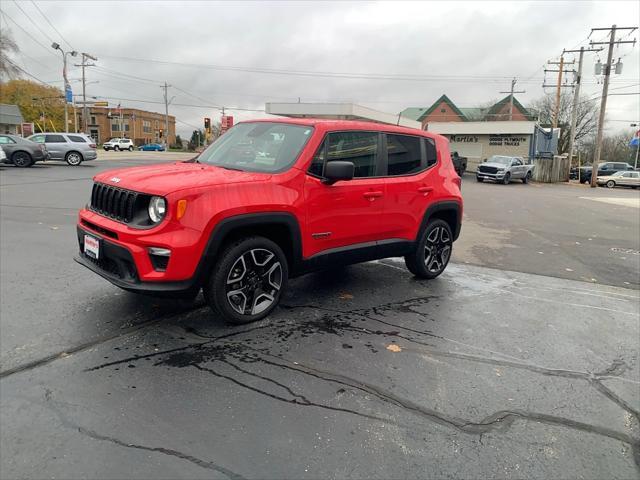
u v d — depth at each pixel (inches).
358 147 185.5
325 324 166.4
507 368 141.9
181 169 164.1
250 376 127.2
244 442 100.1
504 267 277.4
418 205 211.2
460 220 239.8
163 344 143.3
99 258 148.6
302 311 177.9
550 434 110.0
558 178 1518.2
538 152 1658.5
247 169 166.9
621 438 110.2
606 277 265.7
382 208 193.2
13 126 2190.0
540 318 188.4
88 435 100.0
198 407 111.8
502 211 589.3
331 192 171.6
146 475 89.2
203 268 140.8
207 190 140.9
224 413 110.0
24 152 878.4
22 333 147.5
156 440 99.4
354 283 219.5
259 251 156.1
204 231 138.3
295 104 1143.0
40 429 101.3
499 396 125.3
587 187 1371.8
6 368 126.0
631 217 581.0
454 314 185.8
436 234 228.7
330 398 119.0
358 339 155.5
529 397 125.8
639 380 139.6
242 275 154.0
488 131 1627.7
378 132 195.0
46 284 195.3
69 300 177.0
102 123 4069.9
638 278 267.1
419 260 221.1
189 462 93.3
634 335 175.5
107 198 150.9
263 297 162.9
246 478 89.9
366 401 118.7
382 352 146.9
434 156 225.1
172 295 139.2
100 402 112.1
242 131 193.8
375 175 193.0
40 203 430.6
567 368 144.6
